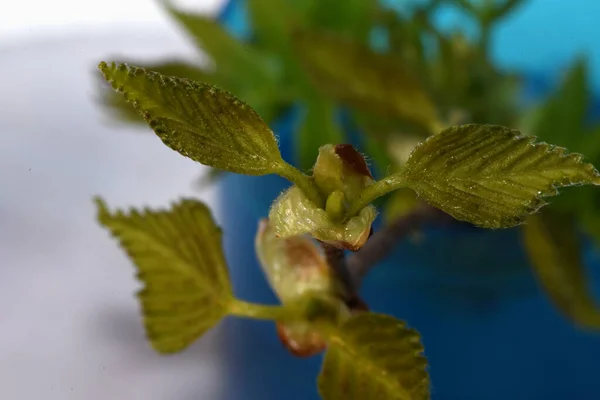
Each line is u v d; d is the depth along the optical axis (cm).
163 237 14
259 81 23
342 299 14
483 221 11
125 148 29
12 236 27
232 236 26
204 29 22
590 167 11
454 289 25
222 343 26
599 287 25
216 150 11
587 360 25
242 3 27
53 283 27
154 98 11
